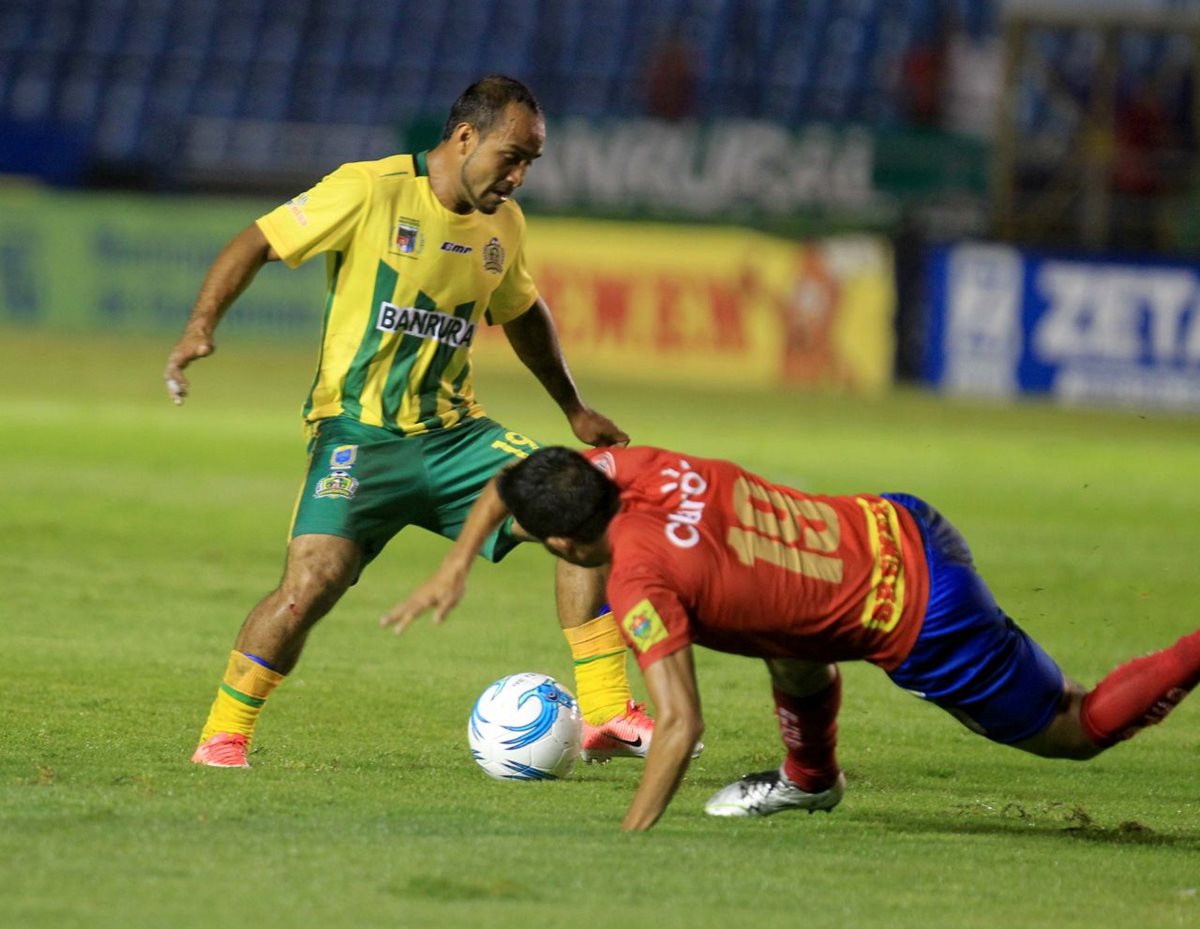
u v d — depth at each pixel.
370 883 14.00
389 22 114.12
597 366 86.88
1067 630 33.25
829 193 92.12
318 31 114.06
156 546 37.75
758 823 17.75
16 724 21.48
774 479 52.72
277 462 53.22
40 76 113.38
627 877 14.50
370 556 21.09
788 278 84.75
